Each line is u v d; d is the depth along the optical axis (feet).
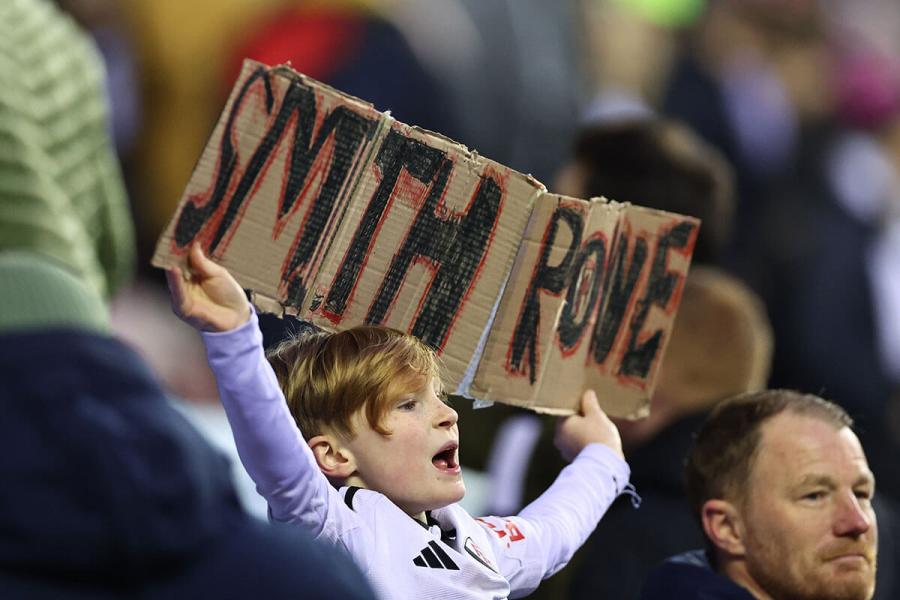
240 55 75.31
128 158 75.72
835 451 36.94
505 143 80.12
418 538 32.22
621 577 43.88
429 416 32.65
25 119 23.41
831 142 88.38
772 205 83.25
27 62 23.79
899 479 62.18
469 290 33.81
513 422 51.08
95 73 24.98
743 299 48.21
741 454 37.35
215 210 29.96
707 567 37.63
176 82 75.56
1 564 21.90
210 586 22.79
